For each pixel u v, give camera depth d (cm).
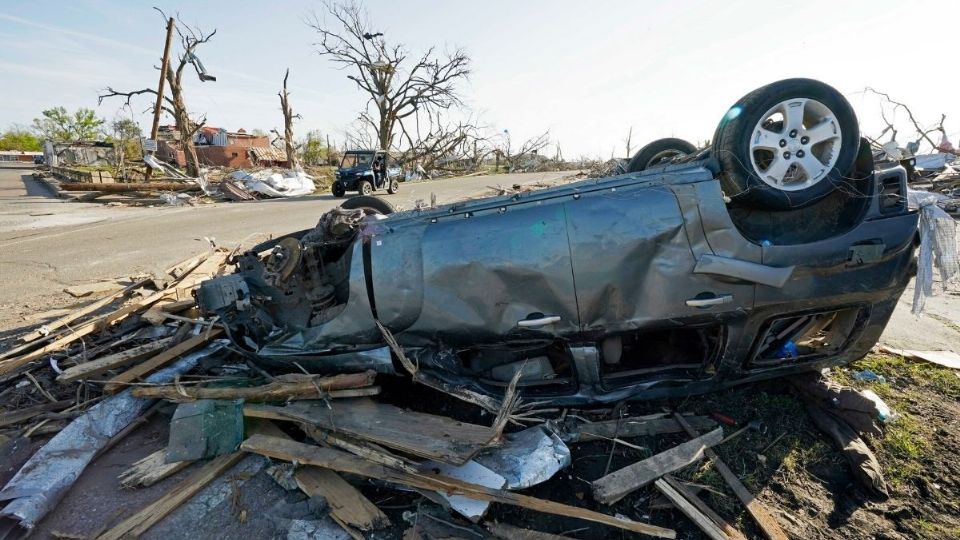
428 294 307
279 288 361
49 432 330
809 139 296
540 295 297
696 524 243
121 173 2466
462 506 240
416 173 3444
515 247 297
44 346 454
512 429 314
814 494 264
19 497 255
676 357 338
